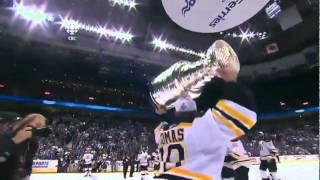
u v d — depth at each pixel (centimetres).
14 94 2698
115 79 2881
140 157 1363
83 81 2869
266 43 2603
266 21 2278
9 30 2156
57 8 2053
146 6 2052
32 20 2084
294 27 2355
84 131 2591
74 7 2069
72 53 2461
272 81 3055
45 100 2808
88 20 2177
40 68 2617
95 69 2711
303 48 2538
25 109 2728
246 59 2844
